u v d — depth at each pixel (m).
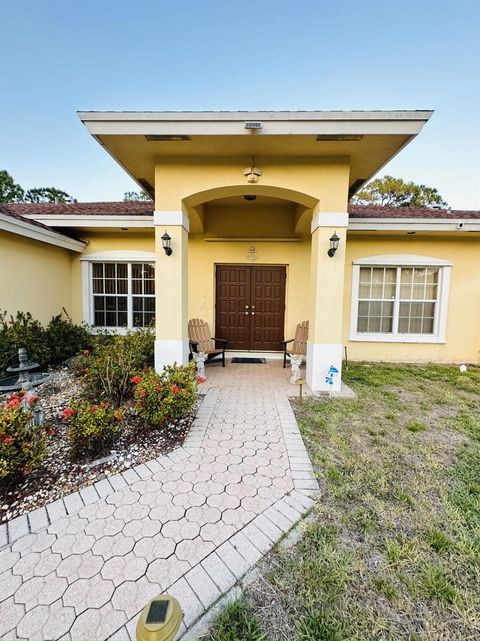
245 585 1.64
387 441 3.35
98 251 7.62
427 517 2.18
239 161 4.70
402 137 4.09
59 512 2.18
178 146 4.42
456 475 2.71
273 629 1.42
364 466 2.84
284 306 7.72
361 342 7.42
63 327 6.54
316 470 2.76
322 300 4.90
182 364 5.01
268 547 1.90
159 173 4.76
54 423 3.58
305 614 1.49
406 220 6.55
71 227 7.02
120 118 3.99
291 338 7.59
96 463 2.77
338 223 4.75
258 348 7.81
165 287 4.95
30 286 6.25
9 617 1.46
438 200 20.89
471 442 3.35
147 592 1.59
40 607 1.51
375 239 7.19
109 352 4.70
